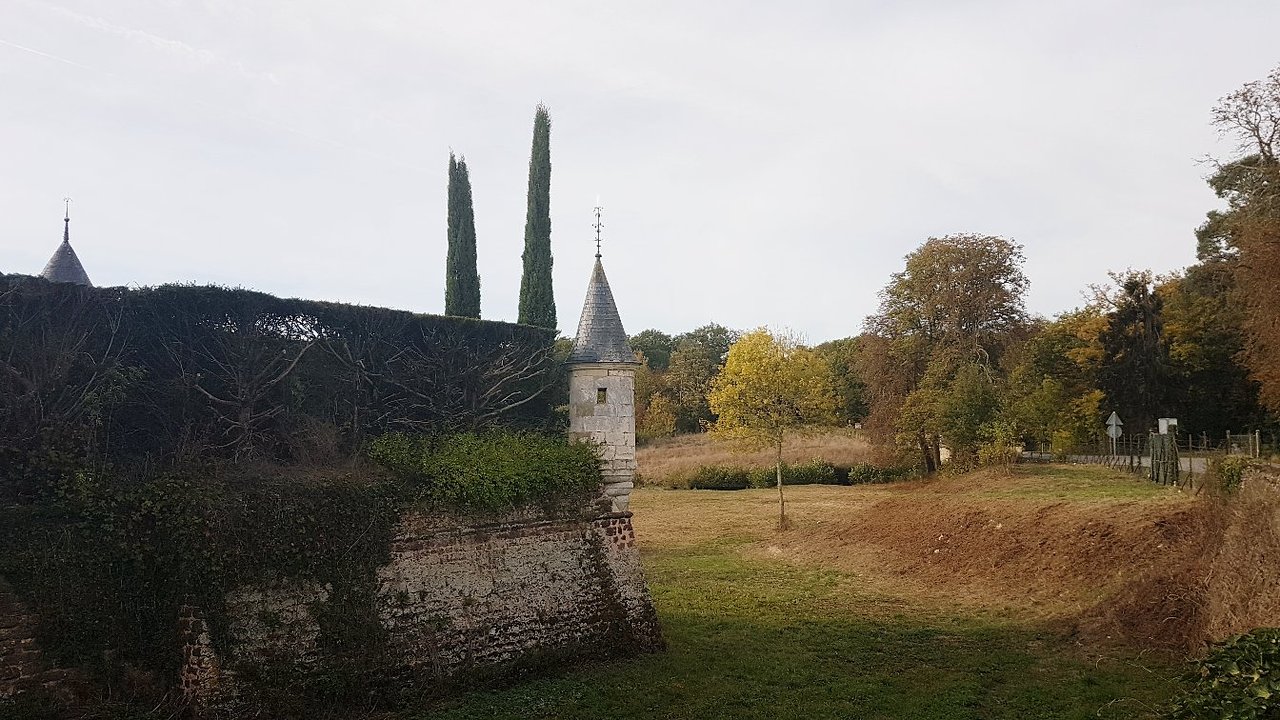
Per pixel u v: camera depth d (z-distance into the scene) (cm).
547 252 2838
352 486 1202
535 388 1727
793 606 1912
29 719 953
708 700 1255
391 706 1184
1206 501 1752
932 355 4478
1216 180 2786
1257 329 2427
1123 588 1686
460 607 1298
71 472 1052
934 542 2417
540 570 1423
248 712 1058
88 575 1012
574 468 1489
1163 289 4669
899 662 1462
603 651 1478
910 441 4397
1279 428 3516
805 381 3256
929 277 4519
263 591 1099
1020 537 2198
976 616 1798
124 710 1002
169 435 1215
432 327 1567
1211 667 835
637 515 3562
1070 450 4094
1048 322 4906
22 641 964
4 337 1074
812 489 4366
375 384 1466
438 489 1284
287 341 1366
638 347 10294
